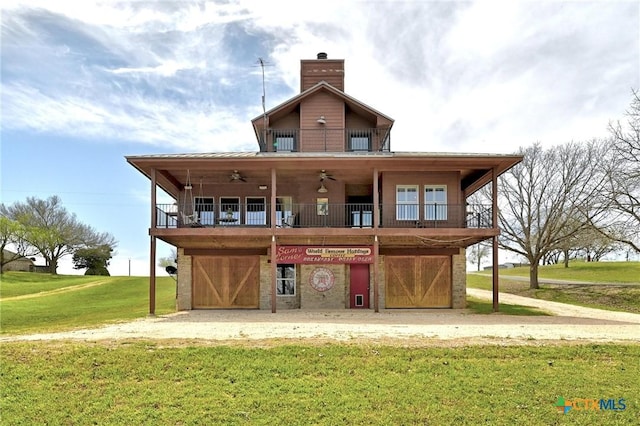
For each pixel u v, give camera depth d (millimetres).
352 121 23625
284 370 9586
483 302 23828
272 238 18438
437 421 7605
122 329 13820
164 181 20672
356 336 12359
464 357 10469
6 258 54688
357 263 20062
